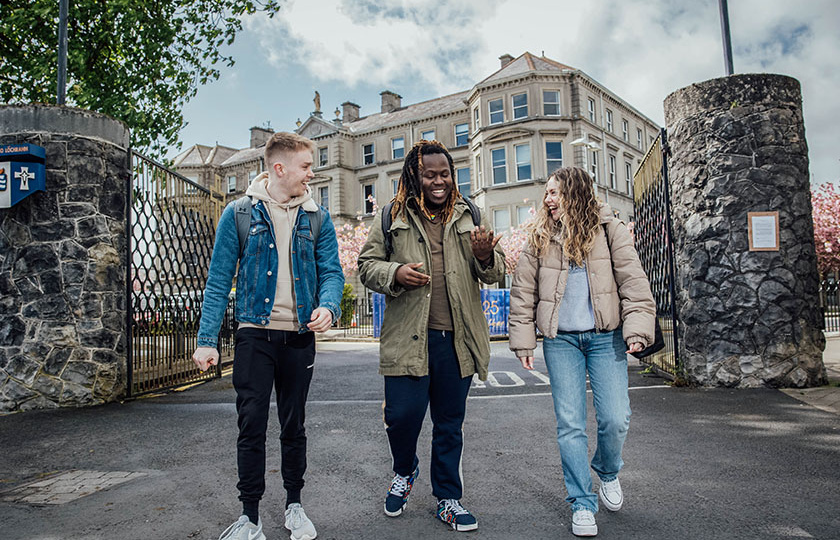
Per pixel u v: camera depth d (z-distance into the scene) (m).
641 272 2.75
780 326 6.00
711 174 6.31
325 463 3.76
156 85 11.20
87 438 4.64
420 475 3.52
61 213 6.27
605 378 2.74
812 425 4.39
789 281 6.04
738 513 2.75
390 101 41.56
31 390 6.00
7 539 2.63
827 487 3.07
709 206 6.30
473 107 32.62
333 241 2.89
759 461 3.54
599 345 2.77
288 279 2.65
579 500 2.60
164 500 3.12
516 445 4.09
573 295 2.81
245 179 44.28
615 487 2.83
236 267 2.70
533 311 2.93
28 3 10.22
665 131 7.00
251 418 2.46
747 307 6.07
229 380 8.26
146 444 4.41
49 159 6.29
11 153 6.12
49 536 2.65
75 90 10.51
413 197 2.89
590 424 4.61
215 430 4.86
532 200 29.44
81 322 6.20
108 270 6.43
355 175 40.03
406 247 2.83
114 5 9.86
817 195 24.58
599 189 31.16
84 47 10.56
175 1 11.35
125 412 5.72
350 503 3.03
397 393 2.74
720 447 3.87
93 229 6.36
